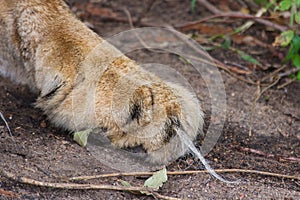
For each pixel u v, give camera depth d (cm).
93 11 1124
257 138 774
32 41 718
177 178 647
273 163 713
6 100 771
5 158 629
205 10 1148
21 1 721
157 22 1106
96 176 624
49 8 727
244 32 1065
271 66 963
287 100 885
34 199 575
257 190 637
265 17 1005
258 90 902
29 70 734
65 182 607
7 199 568
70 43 701
